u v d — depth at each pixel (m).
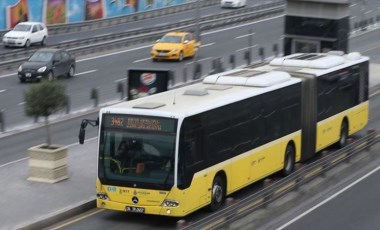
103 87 66.81
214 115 30.91
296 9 59.19
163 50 82.44
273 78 36.16
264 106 34.81
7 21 103.75
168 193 28.98
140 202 29.41
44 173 34.75
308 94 39.03
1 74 74.00
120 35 96.50
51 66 69.50
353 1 143.00
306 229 29.27
